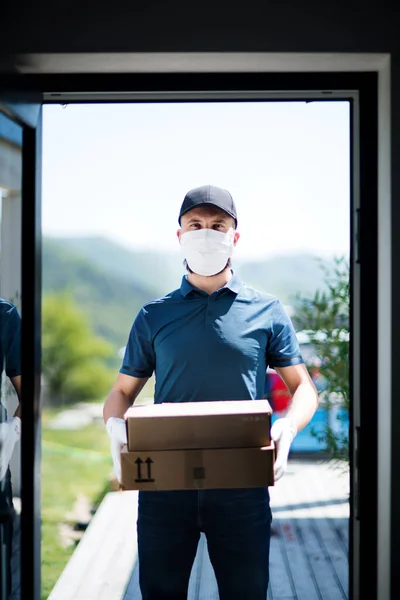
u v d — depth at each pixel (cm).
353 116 197
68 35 184
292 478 479
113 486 556
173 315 211
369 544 191
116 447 193
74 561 338
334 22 184
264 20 184
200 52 184
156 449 179
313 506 420
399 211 182
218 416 180
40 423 192
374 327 192
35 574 189
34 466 187
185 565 203
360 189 193
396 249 182
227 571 202
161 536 201
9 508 192
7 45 184
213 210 212
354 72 193
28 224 186
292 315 389
